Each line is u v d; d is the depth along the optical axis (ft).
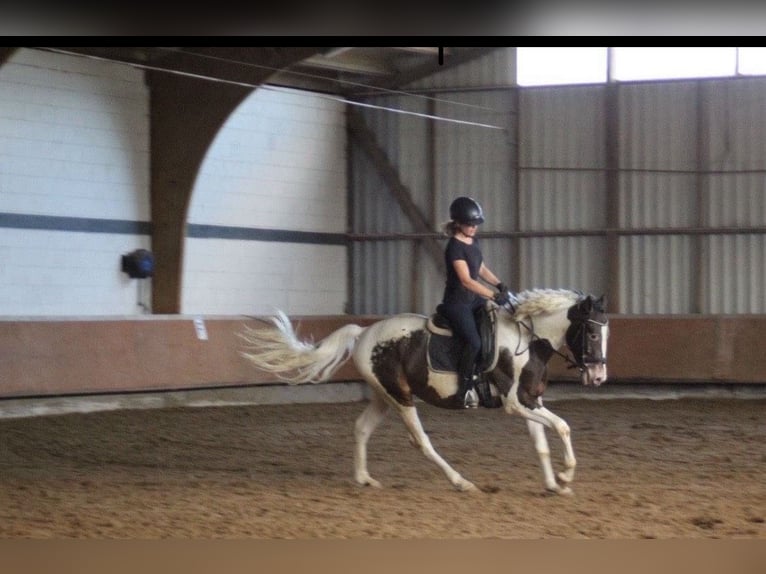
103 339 43.65
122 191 48.65
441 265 57.47
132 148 49.01
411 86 57.98
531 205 56.18
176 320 46.39
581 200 55.31
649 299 54.34
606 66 54.65
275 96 55.06
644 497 25.48
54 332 42.19
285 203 55.98
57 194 46.06
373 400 27.22
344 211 59.36
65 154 46.34
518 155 56.13
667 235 54.03
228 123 52.80
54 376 41.78
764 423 41.63
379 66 57.57
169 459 32.68
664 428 40.14
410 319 26.48
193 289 51.44
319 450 34.81
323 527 21.94
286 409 46.75
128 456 33.22
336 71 57.47
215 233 52.31
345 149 59.21
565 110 55.42
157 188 49.60
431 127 57.62
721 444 35.83
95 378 43.01
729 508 24.17
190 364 46.26
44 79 45.44
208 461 32.35
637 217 54.49
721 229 53.01
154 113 49.57
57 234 46.06
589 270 55.21
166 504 24.71
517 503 24.62
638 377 51.11
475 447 35.17
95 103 47.44
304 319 51.57
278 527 21.95
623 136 54.60
